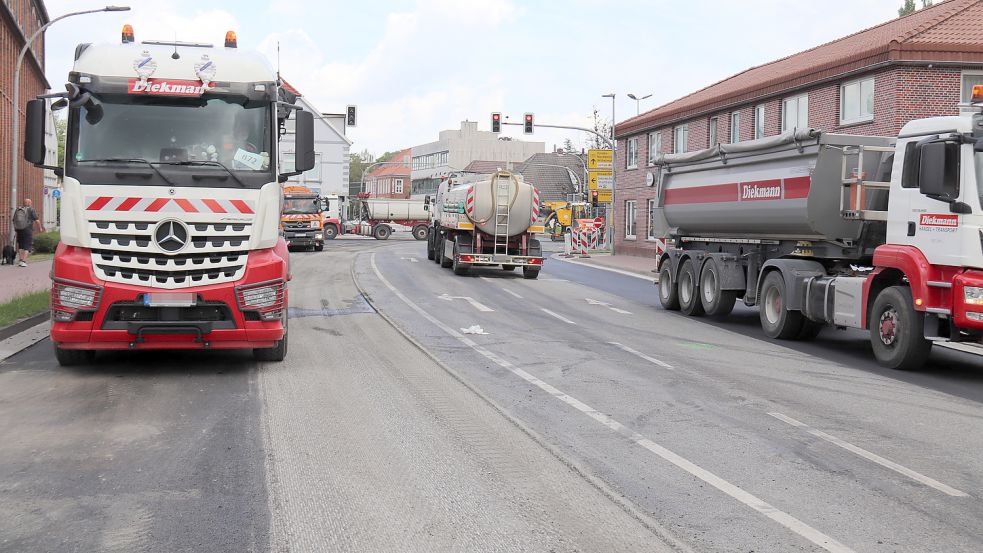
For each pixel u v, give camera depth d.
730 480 6.09
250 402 8.15
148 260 9.10
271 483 5.75
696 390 9.37
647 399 8.80
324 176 78.50
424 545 4.73
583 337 13.48
